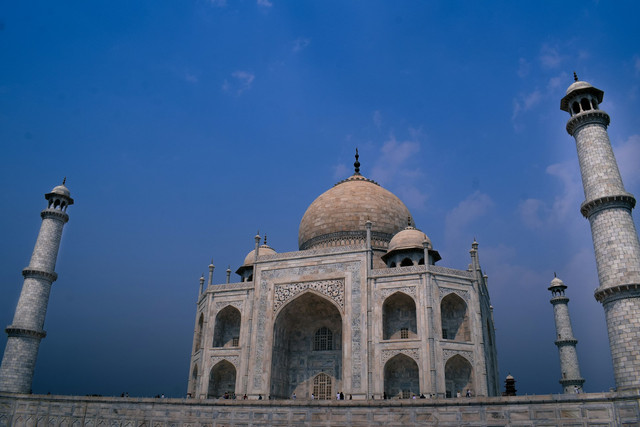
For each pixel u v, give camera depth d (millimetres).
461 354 68250
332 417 55781
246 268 94750
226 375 81375
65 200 83938
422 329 68375
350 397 68750
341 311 73938
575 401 47000
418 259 79625
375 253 88250
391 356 68875
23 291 76688
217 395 80438
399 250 80000
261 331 77625
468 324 71062
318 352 80125
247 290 81875
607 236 51156
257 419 58594
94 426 65000
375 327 71188
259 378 74750
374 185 101812
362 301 73312
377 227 92375
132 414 63969
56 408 67688
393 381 70625
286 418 57438
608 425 45062
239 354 77938
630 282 47969
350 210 93500
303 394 78312
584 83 58500
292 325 82500
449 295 71812
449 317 73500
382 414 54062
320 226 94250
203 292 87250
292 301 77875
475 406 50875
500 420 49531
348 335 72188
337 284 75812
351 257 76562
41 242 79625
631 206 52594
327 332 81250
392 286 72750
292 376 79812
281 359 78562
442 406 52156
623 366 46594
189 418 61375
